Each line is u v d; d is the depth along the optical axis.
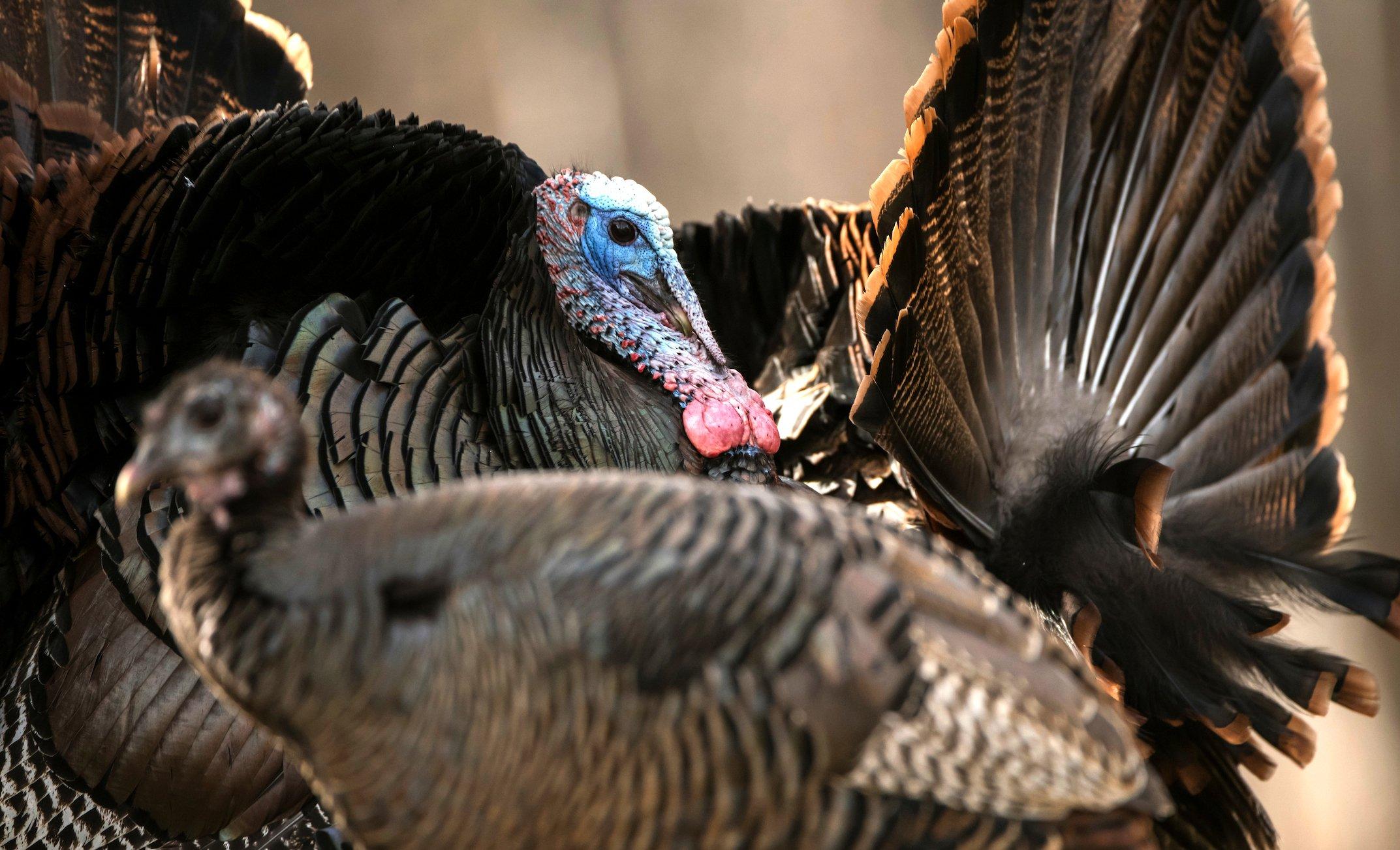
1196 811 8.83
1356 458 17.31
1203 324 9.02
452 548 4.32
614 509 4.31
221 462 4.38
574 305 9.02
